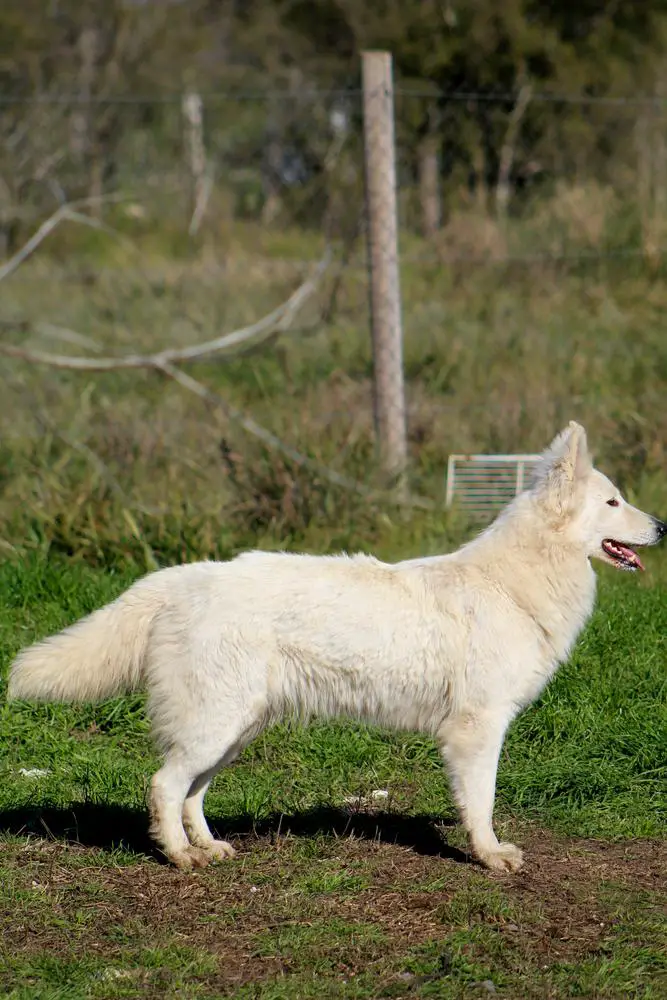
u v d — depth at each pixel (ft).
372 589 37.93
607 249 129.90
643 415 84.94
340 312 117.29
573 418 84.23
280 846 39.68
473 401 91.71
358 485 72.33
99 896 35.78
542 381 94.07
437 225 173.37
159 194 193.26
